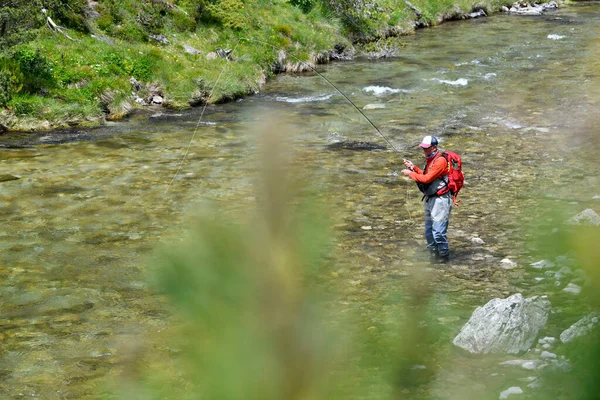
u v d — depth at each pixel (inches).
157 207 475.2
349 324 63.9
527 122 724.0
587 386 53.7
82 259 388.8
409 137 681.6
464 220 439.2
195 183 528.7
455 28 1373.0
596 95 826.2
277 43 1052.5
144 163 592.7
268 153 30.8
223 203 35.4
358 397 50.6
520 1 1647.4
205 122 753.6
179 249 34.2
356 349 58.1
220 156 610.2
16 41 775.1
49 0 903.1
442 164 368.2
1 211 471.5
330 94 881.5
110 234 427.2
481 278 337.7
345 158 600.4
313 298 33.0
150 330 295.0
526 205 464.1
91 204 485.7
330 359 33.8
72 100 778.8
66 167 584.4
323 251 34.6
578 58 1053.8
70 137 693.9
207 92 855.7
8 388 251.6
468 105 810.2
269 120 30.8
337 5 1240.2
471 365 233.0
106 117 781.3
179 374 53.7
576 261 102.3
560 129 690.8
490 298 308.8
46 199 498.0
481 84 911.7
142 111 808.9
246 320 32.7
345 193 496.1
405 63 1060.5
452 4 1485.0
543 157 596.4
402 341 61.2
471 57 1084.5
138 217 457.1
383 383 53.4
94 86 804.6
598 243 105.0
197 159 600.4
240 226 32.4
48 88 778.8
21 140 679.7
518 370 225.5
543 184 515.2
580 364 55.4
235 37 1023.6
